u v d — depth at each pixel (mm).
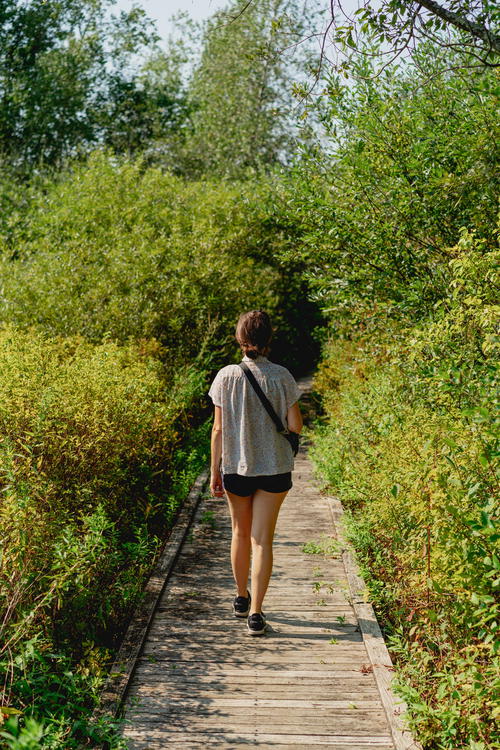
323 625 4078
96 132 25891
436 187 5633
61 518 4199
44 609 3609
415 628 3283
